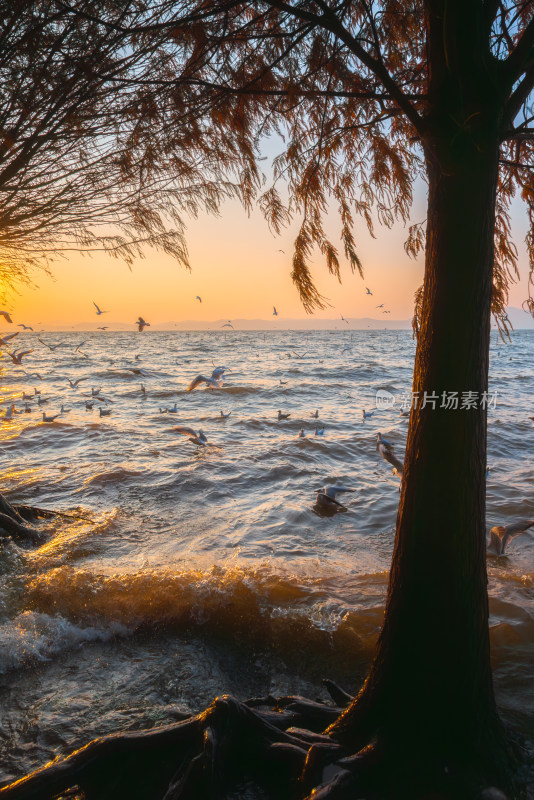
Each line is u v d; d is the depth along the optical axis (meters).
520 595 5.51
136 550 6.86
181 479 10.20
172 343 91.19
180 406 21.20
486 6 2.32
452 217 2.36
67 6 2.23
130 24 2.35
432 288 2.47
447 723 2.56
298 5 2.70
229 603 5.23
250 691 4.06
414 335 2.94
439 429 2.48
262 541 7.22
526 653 4.41
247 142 3.00
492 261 2.44
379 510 8.59
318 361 45.16
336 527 7.82
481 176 2.31
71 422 17.06
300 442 13.60
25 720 3.64
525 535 7.39
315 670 4.31
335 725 2.84
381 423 16.84
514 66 2.24
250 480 10.36
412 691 2.59
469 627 2.56
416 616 2.58
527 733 3.38
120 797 2.62
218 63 2.72
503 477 10.32
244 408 20.56
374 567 6.36
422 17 2.94
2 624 4.82
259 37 2.46
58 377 33.78
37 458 12.17
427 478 2.53
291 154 3.19
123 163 2.94
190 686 4.07
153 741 2.74
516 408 18.84
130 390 26.22
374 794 2.41
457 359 2.43
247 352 60.78
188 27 2.41
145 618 5.05
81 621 4.95
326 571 6.16
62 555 6.60
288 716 3.05
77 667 4.35
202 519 8.15
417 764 2.47
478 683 2.61
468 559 2.54
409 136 3.26
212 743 2.57
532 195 3.11
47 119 2.57
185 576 5.64
